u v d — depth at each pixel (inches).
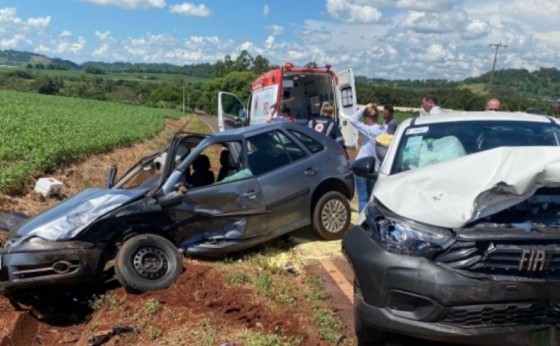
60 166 525.3
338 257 290.7
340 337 192.5
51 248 225.6
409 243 162.6
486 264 154.1
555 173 162.9
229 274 247.6
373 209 180.7
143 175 286.7
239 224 276.8
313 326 201.6
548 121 232.2
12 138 584.4
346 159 329.4
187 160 268.5
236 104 774.5
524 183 161.5
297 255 293.0
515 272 153.4
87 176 526.0
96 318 217.0
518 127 226.2
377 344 183.9
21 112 1092.5
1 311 225.0
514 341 153.5
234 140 287.7
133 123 1293.1
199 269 247.8
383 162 224.1
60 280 227.0
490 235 154.6
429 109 348.8
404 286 159.6
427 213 165.2
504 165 170.4
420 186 176.6
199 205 263.7
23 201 382.0
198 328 191.6
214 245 269.9
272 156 298.8
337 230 319.3
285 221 297.3
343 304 228.7
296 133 315.9
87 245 230.5
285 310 213.6
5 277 229.0
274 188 289.1
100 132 843.4
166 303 215.5
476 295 152.4
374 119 373.4
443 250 157.8
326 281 256.2
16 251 226.4
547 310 153.4
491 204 163.0
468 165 177.0
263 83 630.5
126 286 228.1
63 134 709.3
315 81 604.4
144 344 186.1
